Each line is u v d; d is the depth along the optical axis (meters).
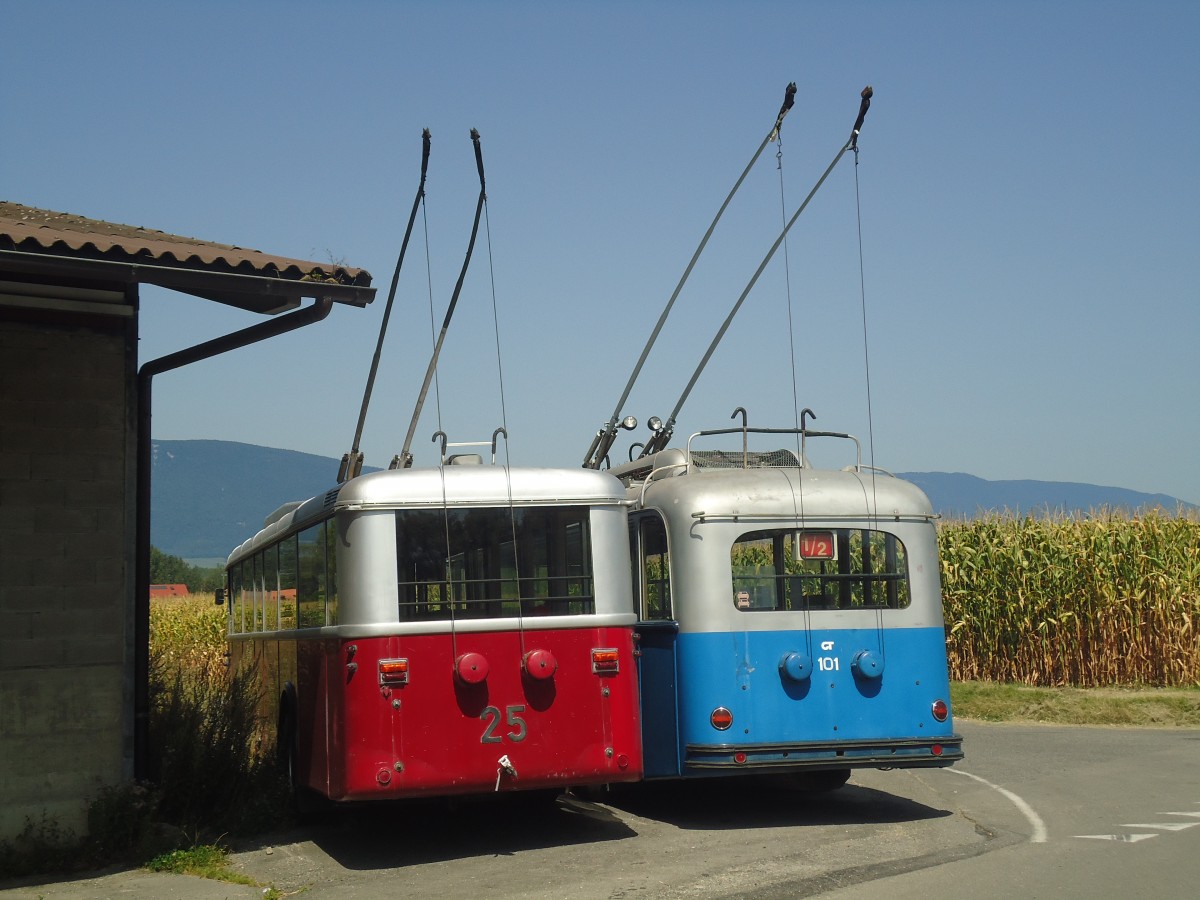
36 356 8.55
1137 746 13.84
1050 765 12.50
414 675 8.39
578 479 9.01
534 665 8.53
